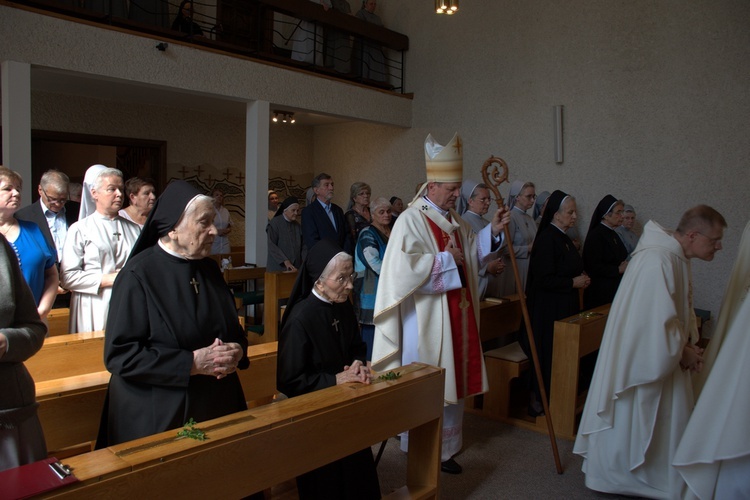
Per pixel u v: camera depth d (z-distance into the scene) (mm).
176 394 2074
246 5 9742
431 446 2816
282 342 2549
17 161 5562
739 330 2723
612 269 5457
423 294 3488
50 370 2869
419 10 9930
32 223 3082
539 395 4328
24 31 5566
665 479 3141
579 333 4055
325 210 5699
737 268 3289
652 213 7617
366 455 2570
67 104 8766
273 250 6406
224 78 7297
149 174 9977
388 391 2459
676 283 3068
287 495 2994
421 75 9969
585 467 3330
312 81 8422
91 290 3221
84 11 6004
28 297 1999
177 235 2117
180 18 7516
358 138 11320
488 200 4527
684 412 3117
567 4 8258
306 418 2109
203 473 1796
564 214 4480
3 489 1467
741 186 6945
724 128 7047
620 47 7809
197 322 2133
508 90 8906
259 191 7781
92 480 1552
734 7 6922
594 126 8070
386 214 4469
